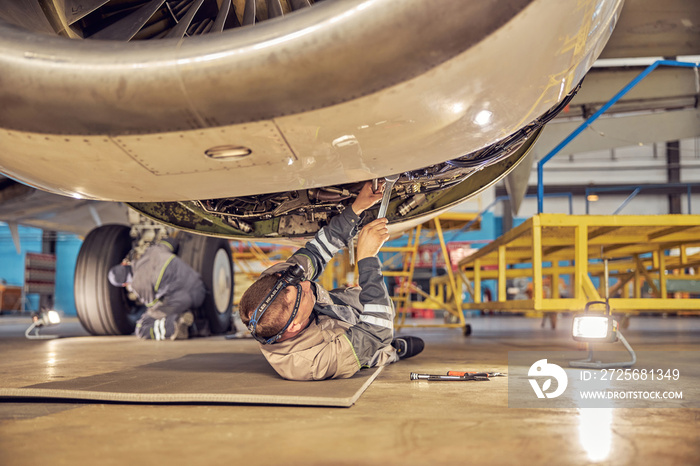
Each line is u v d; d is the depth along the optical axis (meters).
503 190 17.30
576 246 2.89
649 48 4.26
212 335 4.97
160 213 2.66
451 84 1.31
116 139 1.39
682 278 6.19
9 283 17.03
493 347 3.29
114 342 3.94
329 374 1.59
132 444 0.91
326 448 0.88
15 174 1.66
